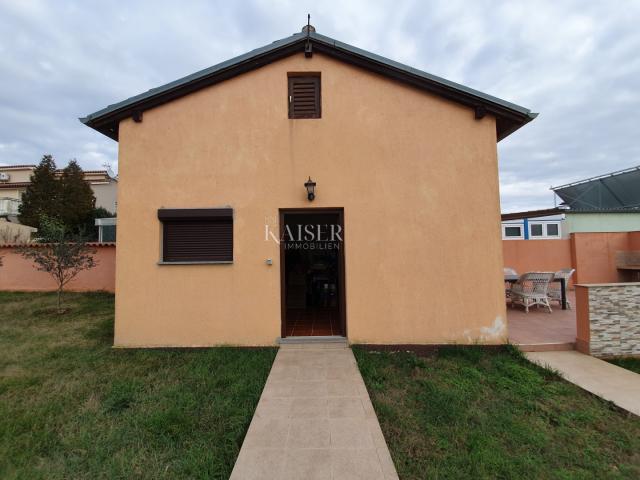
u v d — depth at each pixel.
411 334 5.48
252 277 5.60
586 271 10.54
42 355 5.20
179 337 5.55
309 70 5.70
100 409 3.54
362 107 5.68
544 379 4.32
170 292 5.57
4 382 4.18
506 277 7.96
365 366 4.67
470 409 3.53
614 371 4.50
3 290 11.57
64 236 9.02
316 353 5.21
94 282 11.49
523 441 2.98
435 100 5.68
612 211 12.38
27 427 3.21
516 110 5.51
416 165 5.62
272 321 5.57
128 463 2.70
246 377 4.30
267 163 5.67
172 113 5.71
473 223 5.57
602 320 5.12
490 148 5.61
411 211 5.59
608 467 2.67
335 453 2.74
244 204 5.64
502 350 5.39
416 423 3.28
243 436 3.05
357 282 5.54
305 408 3.50
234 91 5.72
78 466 2.67
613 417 3.41
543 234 12.41
